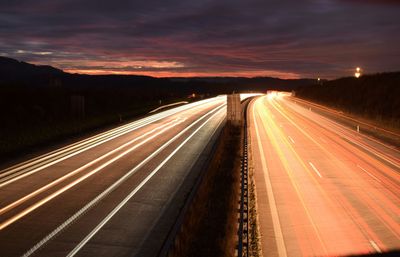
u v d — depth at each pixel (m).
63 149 26.50
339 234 12.82
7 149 25.22
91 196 16.09
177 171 20.61
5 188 17.09
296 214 14.74
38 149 26.41
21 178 18.78
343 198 16.72
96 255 10.80
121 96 72.56
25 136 29.72
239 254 10.03
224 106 69.81
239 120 41.03
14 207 14.64
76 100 43.88
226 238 11.84
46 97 50.19
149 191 16.92
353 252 11.48
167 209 14.67
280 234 12.85
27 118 40.09
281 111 64.62
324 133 38.22
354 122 48.50
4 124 36.47
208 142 30.19
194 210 14.34
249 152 27.80
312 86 125.19
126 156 24.39
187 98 87.12
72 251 11.02
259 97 113.56
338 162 24.30
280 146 30.36
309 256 11.27
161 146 28.11
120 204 15.15
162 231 12.55
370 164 23.73
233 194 16.70
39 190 16.84
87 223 13.14
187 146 28.23
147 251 11.11
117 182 18.30
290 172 21.59
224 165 23.27
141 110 55.28
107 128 38.12
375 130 40.66
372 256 11.20
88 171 20.31
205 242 12.05
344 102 73.62
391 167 22.92
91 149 26.62
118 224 13.09
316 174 21.12
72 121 39.75
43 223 13.09
